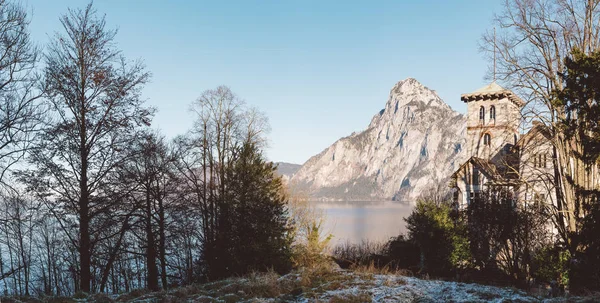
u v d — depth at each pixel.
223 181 28.95
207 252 27.03
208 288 17.70
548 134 32.16
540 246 27.73
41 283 35.34
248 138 33.19
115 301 15.97
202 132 32.53
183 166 29.45
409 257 41.59
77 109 20.03
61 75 19.52
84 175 20.25
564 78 22.50
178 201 26.86
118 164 21.25
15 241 34.12
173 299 15.66
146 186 24.16
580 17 26.53
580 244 22.89
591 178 25.92
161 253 25.73
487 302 14.19
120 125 20.66
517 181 32.69
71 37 20.05
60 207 20.00
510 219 26.89
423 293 15.67
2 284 35.81
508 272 27.95
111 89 20.55
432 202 39.81
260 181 26.41
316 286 17.14
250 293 16.34
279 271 25.08
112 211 22.03
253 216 25.33
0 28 17.38
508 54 28.44
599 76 19.92
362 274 19.39
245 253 24.73
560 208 28.98
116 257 24.34
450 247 33.97
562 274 24.52
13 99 18.30
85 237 20.33
